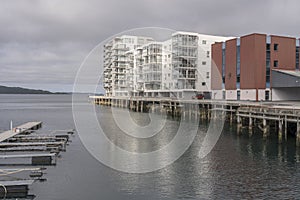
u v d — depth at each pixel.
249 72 50.34
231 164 21.36
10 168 20.69
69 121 54.06
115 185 17.25
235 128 37.78
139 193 16.08
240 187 16.80
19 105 120.44
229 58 55.28
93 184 17.47
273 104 37.69
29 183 16.52
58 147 27.09
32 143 28.38
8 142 29.45
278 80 48.25
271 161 22.02
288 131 31.64
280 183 17.38
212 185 17.12
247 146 27.28
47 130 40.19
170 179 18.20
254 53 49.38
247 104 37.34
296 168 20.23
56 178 18.55
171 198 15.37
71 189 16.70
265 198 15.30
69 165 21.45
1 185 16.16
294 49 52.31
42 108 98.50
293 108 29.48
